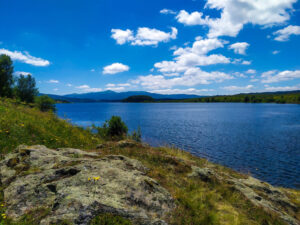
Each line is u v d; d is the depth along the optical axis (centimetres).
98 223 292
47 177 430
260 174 1655
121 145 1008
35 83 4919
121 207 336
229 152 2388
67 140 1150
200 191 567
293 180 1529
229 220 448
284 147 2673
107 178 428
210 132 3975
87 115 8794
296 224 545
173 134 3688
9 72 4612
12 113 1280
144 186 433
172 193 482
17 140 855
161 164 759
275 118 7019
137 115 8925
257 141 3080
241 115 8544
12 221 301
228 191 630
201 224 397
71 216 292
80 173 431
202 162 1286
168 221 363
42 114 1856
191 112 11150
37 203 345
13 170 481
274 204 682
